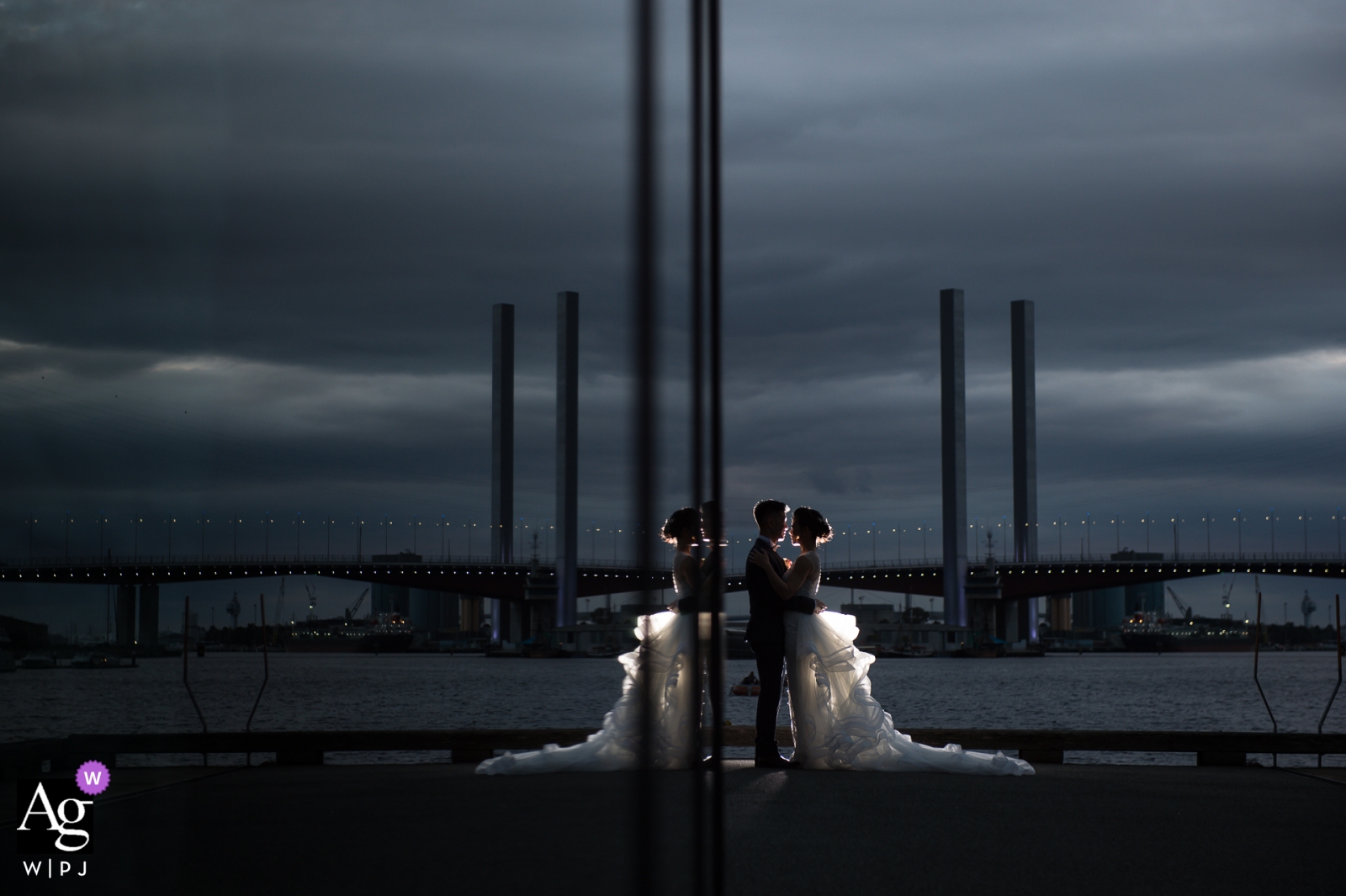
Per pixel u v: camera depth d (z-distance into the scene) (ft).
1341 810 24.34
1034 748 33.45
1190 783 28.53
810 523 31.94
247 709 205.46
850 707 30.99
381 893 15.60
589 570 583.58
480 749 31.81
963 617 576.20
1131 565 570.46
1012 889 16.81
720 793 9.45
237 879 16.53
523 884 16.24
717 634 9.57
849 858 18.74
